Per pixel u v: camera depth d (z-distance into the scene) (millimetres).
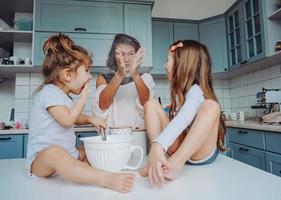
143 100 1169
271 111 2031
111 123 1195
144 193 420
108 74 1291
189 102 646
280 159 1468
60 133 627
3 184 484
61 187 461
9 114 2439
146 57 2332
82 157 632
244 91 2729
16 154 1898
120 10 2332
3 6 2301
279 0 1953
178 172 517
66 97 670
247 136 1833
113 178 444
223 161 676
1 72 2332
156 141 563
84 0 2271
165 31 2693
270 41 1942
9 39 2336
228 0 2988
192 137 558
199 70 749
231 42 2594
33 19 2209
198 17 3016
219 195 399
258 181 474
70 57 656
